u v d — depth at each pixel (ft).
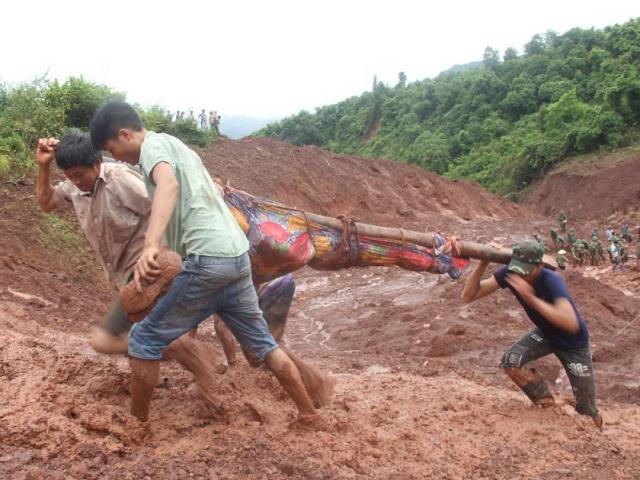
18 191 43.60
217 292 12.88
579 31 240.53
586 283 48.57
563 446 16.39
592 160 166.09
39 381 13.96
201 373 14.94
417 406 19.45
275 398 17.67
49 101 60.08
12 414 12.09
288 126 303.48
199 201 12.68
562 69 223.30
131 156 13.17
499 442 16.52
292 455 13.17
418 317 44.06
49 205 16.07
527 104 223.10
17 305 27.84
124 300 11.39
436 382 23.68
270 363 14.02
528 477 14.21
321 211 103.14
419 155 233.76
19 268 34.14
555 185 166.40
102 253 14.99
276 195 98.37
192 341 15.23
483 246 19.39
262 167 103.35
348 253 17.83
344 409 18.10
